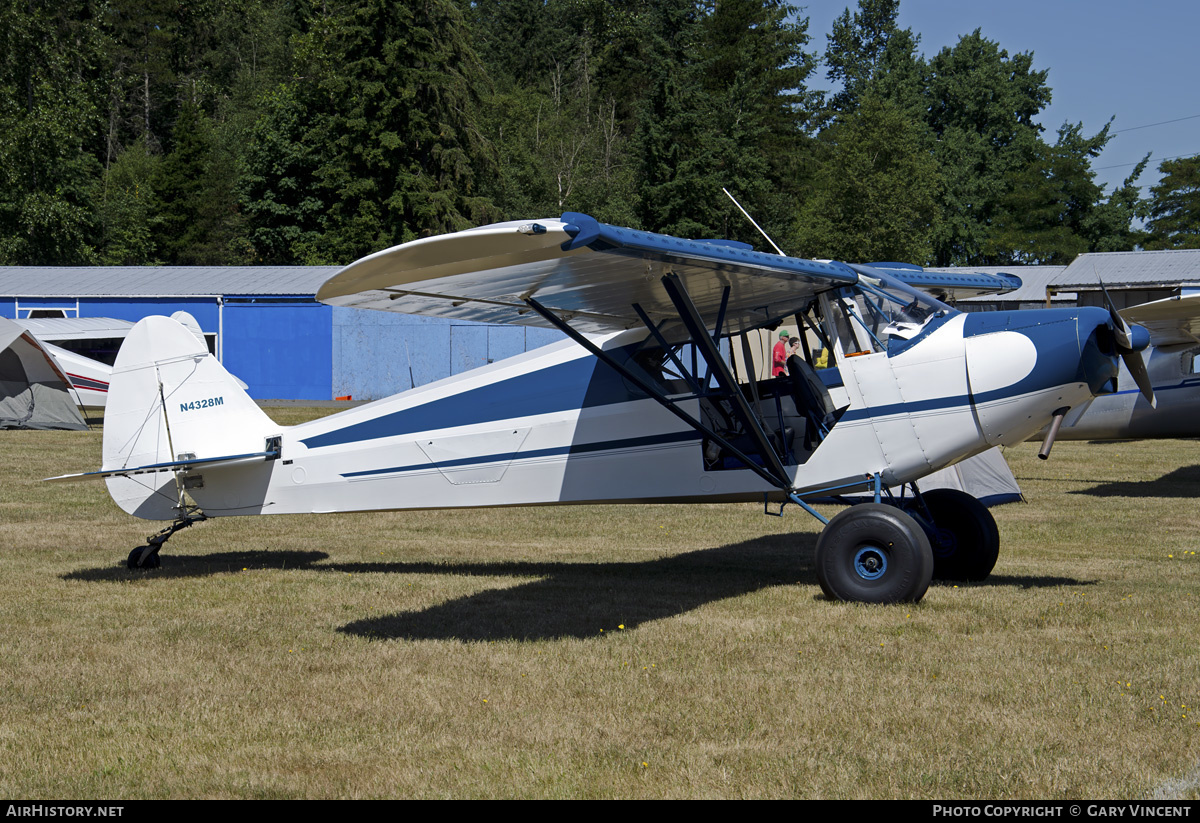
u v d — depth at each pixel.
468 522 10.31
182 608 6.27
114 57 64.44
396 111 39.62
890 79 67.62
